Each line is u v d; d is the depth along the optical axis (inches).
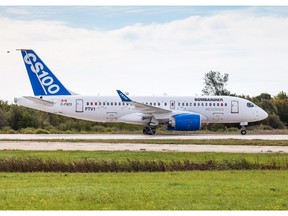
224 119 3939.5
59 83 3855.8
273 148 2709.2
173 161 2025.1
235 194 1342.3
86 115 3823.8
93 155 2329.0
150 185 1510.8
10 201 1243.8
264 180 1646.2
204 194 1338.6
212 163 1995.6
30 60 3838.6
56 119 4896.7
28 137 3531.0
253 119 3959.2
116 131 4441.4
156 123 3814.0
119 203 1233.4
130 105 3826.3
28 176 1766.7
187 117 3695.9
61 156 2278.5
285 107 5334.6
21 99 3809.1
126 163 1967.3
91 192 1346.0
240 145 2881.4
